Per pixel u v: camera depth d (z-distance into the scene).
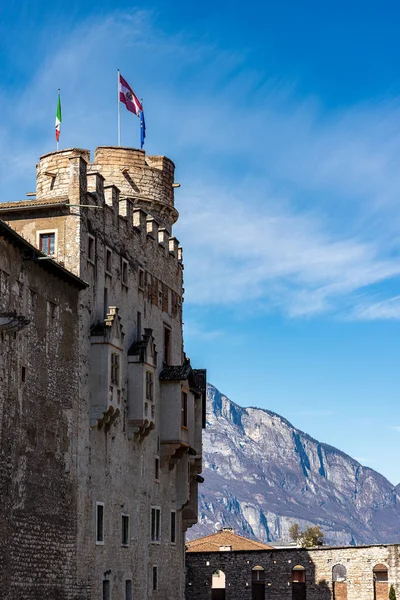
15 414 56.03
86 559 64.69
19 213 67.19
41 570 58.38
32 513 57.59
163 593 78.88
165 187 84.88
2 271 55.31
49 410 60.56
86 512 65.12
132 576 72.50
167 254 84.12
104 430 68.44
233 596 111.62
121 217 74.25
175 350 84.69
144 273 78.19
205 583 112.50
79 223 66.31
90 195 68.75
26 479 57.06
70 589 62.09
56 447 61.22
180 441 78.88
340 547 109.69
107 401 66.75
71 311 64.62
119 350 69.38
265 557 111.81
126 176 82.19
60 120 77.88
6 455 54.69
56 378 61.84
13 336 56.19
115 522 69.81
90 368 67.06
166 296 83.25
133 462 73.38
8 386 55.28
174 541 81.88
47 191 76.44
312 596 109.69
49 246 66.56
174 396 79.00
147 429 73.88
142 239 78.38
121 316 72.88
